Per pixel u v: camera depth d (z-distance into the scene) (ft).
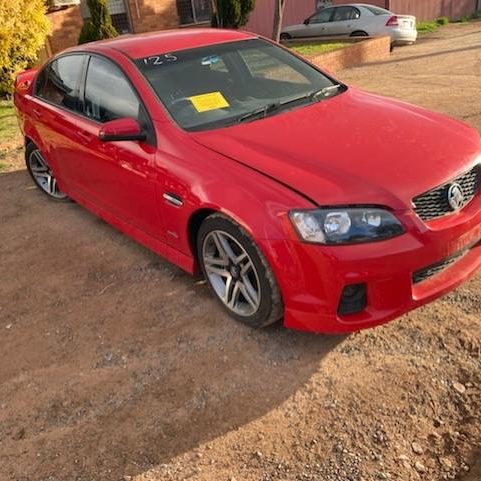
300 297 10.35
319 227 9.83
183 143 12.23
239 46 15.17
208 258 12.25
